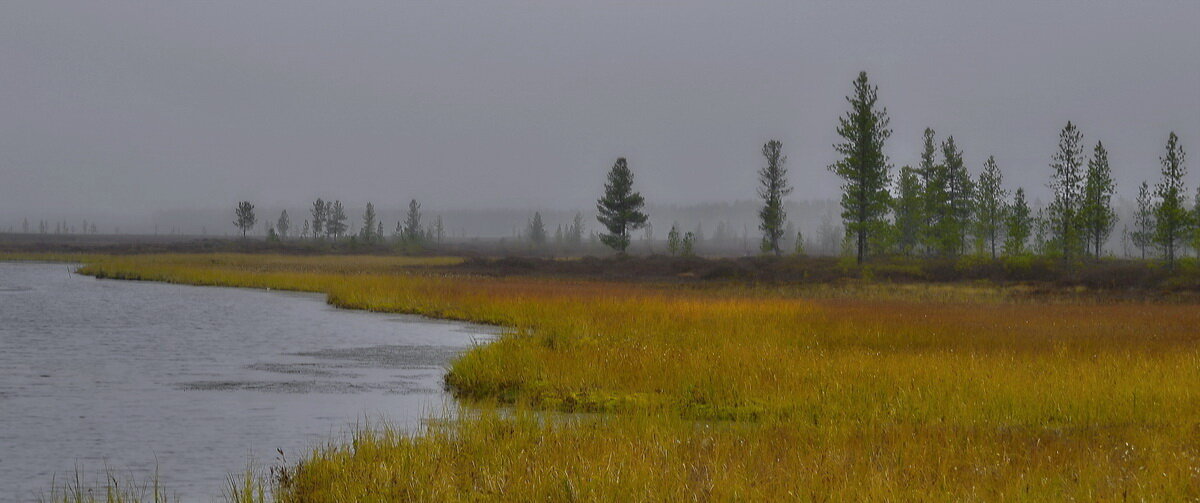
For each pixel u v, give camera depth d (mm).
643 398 14539
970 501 7598
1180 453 9562
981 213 77125
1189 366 16094
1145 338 21844
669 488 8016
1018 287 49406
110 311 34594
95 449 11844
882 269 57844
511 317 30266
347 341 25250
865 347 20812
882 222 61438
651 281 55844
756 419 13289
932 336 22094
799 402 13836
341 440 12273
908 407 12922
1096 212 62375
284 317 32656
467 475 8672
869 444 10031
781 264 63031
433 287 42094
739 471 8539
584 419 12406
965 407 12656
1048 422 12414
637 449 9453
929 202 75750
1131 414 12453
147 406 15086
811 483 8070
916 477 8297
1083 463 9023
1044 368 16297
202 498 9398
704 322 25984
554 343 20172
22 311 34156
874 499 7578
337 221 172500
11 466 10914
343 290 41656
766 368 16109
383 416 14047
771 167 89812
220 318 32125
